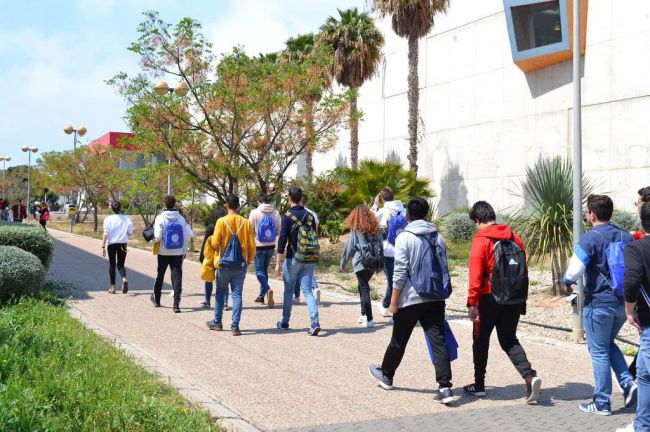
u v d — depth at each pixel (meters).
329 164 40.19
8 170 76.31
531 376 5.70
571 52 23.42
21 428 4.16
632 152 21.67
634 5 21.59
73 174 36.34
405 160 33.31
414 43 24.45
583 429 5.04
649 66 21.12
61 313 8.78
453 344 5.96
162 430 4.52
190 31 17.31
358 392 6.04
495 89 27.27
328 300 12.10
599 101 22.80
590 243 5.38
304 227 8.70
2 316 7.53
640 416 4.71
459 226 23.47
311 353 7.55
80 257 19.70
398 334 6.00
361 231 9.13
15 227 11.82
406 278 5.84
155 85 17.62
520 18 24.39
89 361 6.11
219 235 8.37
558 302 11.26
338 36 28.41
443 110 30.25
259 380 6.33
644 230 4.77
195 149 17.97
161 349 7.49
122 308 10.28
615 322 5.41
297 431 4.90
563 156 24.12
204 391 5.87
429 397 5.93
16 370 5.36
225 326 9.09
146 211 31.84
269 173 19.23
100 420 4.57
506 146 26.67
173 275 10.16
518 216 12.05
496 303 5.79
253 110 17.95
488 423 5.18
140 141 18.14
